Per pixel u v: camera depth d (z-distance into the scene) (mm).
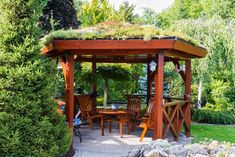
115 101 12648
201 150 4715
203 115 11211
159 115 6445
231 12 17578
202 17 12164
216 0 17984
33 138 5023
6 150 4801
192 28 11523
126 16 20422
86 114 8734
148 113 7168
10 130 4906
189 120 8023
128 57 9719
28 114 5047
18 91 5039
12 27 5051
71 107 6582
